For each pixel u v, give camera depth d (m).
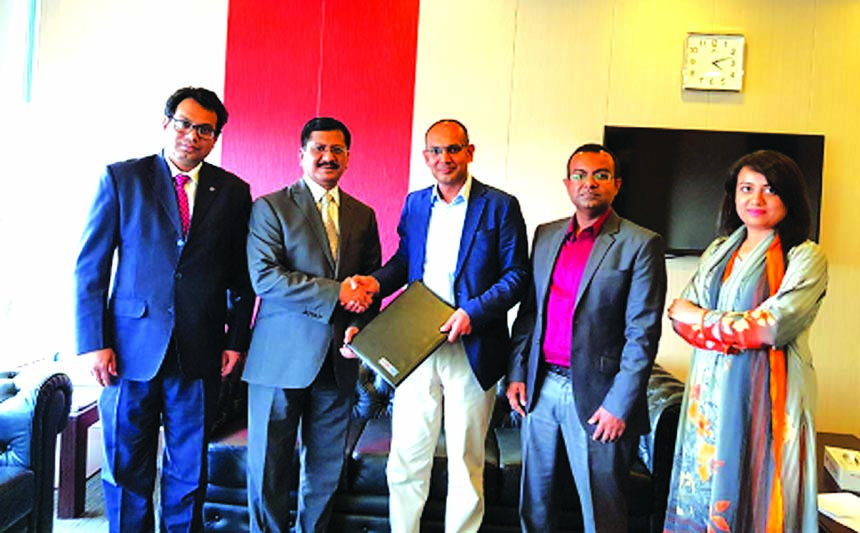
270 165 3.49
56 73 3.47
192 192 2.11
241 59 3.48
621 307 1.97
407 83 3.44
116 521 2.09
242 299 2.25
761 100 3.33
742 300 1.71
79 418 2.71
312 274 2.11
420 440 2.20
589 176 1.96
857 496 2.18
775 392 1.66
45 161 3.46
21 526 2.12
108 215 2.02
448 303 2.13
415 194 2.32
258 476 2.12
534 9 3.40
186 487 2.11
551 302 2.06
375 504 2.41
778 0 3.32
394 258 2.36
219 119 2.13
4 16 3.20
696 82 3.33
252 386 2.16
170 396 2.09
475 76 3.42
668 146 3.30
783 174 1.68
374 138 3.46
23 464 2.16
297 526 2.26
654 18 3.37
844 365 3.31
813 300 1.63
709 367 1.77
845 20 3.29
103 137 3.47
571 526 2.38
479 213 2.14
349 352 2.14
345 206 2.24
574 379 1.94
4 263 3.24
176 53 3.48
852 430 3.30
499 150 3.42
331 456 2.21
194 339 2.05
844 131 3.30
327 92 3.47
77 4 3.47
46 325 3.43
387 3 3.44
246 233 2.23
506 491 2.40
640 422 1.94
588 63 3.39
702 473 1.76
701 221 3.28
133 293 2.02
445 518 2.33
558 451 2.03
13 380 2.31
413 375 2.19
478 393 2.16
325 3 3.46
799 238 1.70
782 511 1.64
